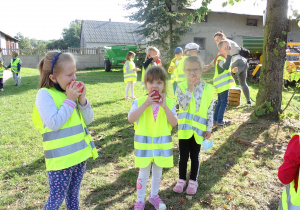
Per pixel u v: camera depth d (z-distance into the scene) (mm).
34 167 3717
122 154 4160
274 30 5223
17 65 11102
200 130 3016
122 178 3443
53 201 2045
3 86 11273
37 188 3189
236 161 3861
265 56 5402
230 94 7289
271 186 3225
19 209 2807
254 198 2988
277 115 5363
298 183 1590
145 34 19672
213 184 3266
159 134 2590
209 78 13344
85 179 3402
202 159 3971
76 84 2049
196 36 20219
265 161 3830
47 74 2053
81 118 2219
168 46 19344
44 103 1955
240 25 20844
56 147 2021
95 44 40188
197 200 2961
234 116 6148
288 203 1678
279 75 5316
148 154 2568
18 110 7016
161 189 3188
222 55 5062
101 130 5359
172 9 19969
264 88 5426
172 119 2527
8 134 5059
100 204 2881
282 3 5121
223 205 2861
